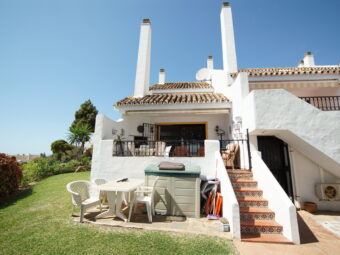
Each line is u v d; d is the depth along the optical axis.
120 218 6.80
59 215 6.98
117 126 11.77
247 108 8.69
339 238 5.68
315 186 8.98
